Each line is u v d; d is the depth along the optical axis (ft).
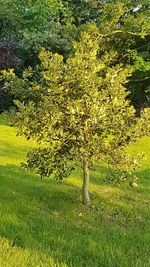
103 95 23.18
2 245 18.26
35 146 45.37
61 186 30.19
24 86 24.63
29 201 25.05
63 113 22.75
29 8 106.93
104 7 67.31
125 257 18.11
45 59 23.31
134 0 70.33
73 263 17.22
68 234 20.40
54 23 94.84
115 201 27.14
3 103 78.69
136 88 76.13
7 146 44.39
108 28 64.64
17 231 20.01
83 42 24.30
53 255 17.69
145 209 26.11
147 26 66.39
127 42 67.46
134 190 30.73
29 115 23.00
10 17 100.89
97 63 23.76
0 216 21.63
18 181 30.09
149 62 68.54
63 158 23.62
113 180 25.95
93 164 25.50
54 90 22.68
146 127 23.89
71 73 22.71
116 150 23.56
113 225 22.82
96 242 19.69
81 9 95.76
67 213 23.81
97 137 23.54
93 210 24.85
